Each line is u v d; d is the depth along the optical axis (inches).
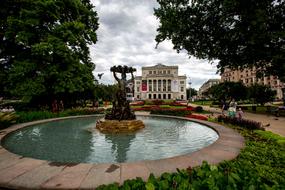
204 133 425.1
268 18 595.8
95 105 1416.1
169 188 94.6
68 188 147.7
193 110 1013.8
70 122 602.9
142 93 4185.5
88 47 1012.5
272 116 778.2
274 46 687.7
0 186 154.8
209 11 741.3
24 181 159.2
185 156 225.0
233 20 687.7
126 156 256.7
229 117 547.5
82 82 875.4
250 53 751.1
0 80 792.3
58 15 834.8
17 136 387.5
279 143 289.0
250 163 190.9
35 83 749.9
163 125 547.8
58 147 301.7
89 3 1096.8
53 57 824.3
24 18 763.4
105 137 380.2
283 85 2239.2
